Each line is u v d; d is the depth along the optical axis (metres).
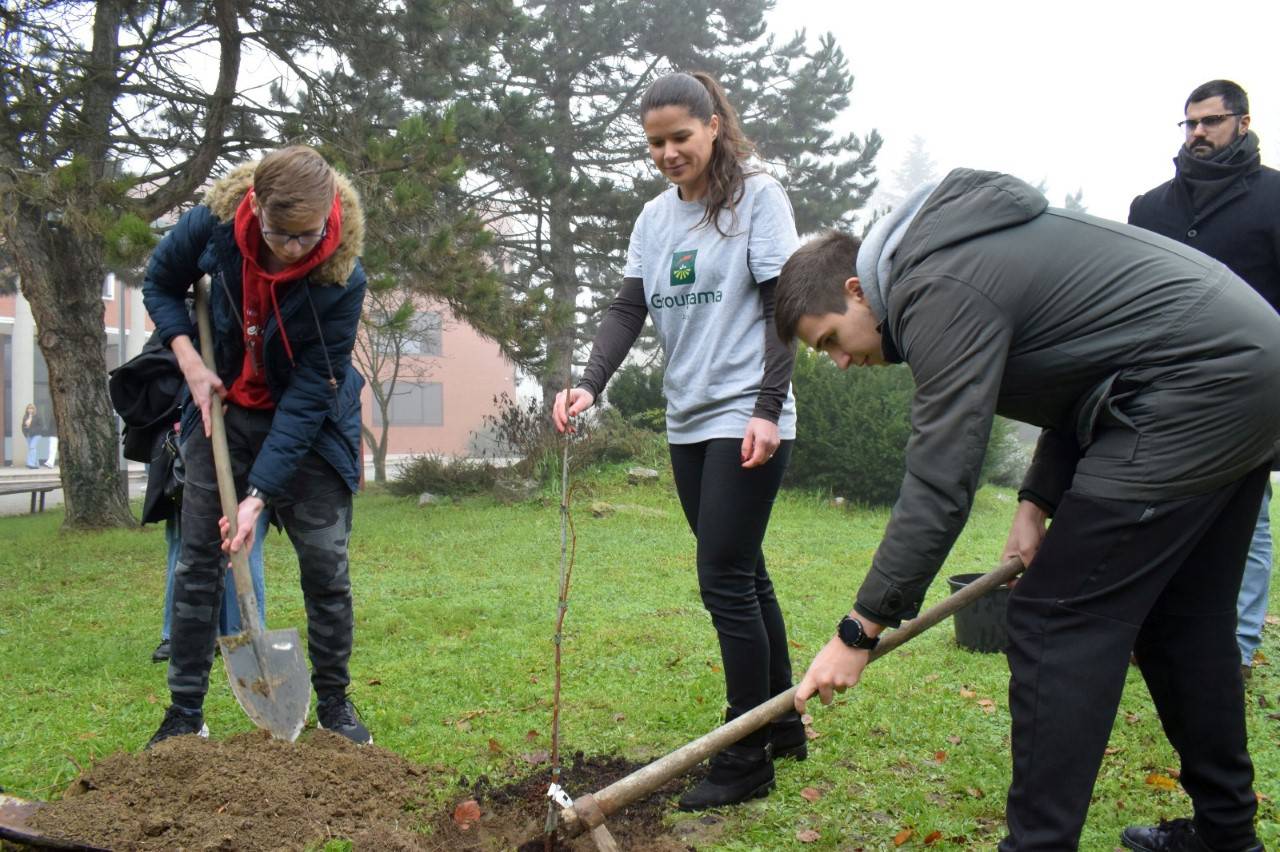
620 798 2.36
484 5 13.53
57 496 19.12
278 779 2.88
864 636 2.25
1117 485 2.10
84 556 8.67
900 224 2.27
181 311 3.39
